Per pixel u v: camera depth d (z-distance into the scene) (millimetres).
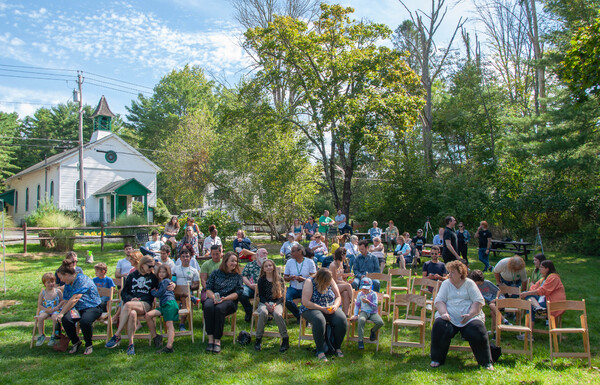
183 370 5695
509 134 24891
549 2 19641
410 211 22766
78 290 6551
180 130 32688
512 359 6121
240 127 23359
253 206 23797
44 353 6320
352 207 31828
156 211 33469
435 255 9008
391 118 19375
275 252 18516
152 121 51188
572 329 5973
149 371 5629
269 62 20984
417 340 6961
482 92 27031
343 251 8383
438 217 21828
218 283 6957
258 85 20703
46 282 6797
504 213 20828
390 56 19844
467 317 5922
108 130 33250
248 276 8242
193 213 28703
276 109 21797
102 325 7707
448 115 27953
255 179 23453
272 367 5820
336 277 8195
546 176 20312
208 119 31797
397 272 8875
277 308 6648
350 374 5562
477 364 5945
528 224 20469
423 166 23797
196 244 13352
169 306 6590
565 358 6102
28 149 50875
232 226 19875
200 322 8008
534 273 8062
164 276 6789
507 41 32156
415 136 29125
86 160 30969
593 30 9914
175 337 7152
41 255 16312
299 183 22656
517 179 21391
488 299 7207
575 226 19156
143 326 7672
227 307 6668
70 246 17906
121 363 5918
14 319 8070
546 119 19797
